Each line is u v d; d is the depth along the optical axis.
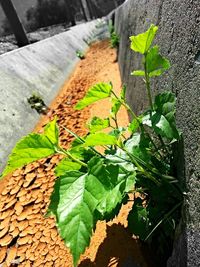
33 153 0.24
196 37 0.27
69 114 0.97
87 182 0.23
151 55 0.31
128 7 1.04
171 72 0.35
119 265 0.38
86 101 0.34
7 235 0.49
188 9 0.29
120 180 0.26
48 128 0.24
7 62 1.10
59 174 0.29
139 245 0.40
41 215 0.52
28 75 1.14
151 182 0.34
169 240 0.35
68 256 0.42
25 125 0.87
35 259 0.43
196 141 0.26
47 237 0.46
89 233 0.21
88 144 0.26
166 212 0.33
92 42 2.86
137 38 0.28
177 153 0.32
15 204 0.57
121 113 0.85
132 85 0.72
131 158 0.28
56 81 1.33
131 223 0.35
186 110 0.29
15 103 0.91
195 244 0.25
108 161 0.29
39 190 0.59
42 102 1.02
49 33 2.86
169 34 0.36
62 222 0.22
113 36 1.71
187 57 0.29
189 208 0.27
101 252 0.41
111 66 1.46
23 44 1.77
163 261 0.36
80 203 0.22
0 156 0.68
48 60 1.47
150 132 0.46
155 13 0.46
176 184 0.32
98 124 0.35
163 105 0.30
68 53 1.90
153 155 0.36
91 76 1.41
